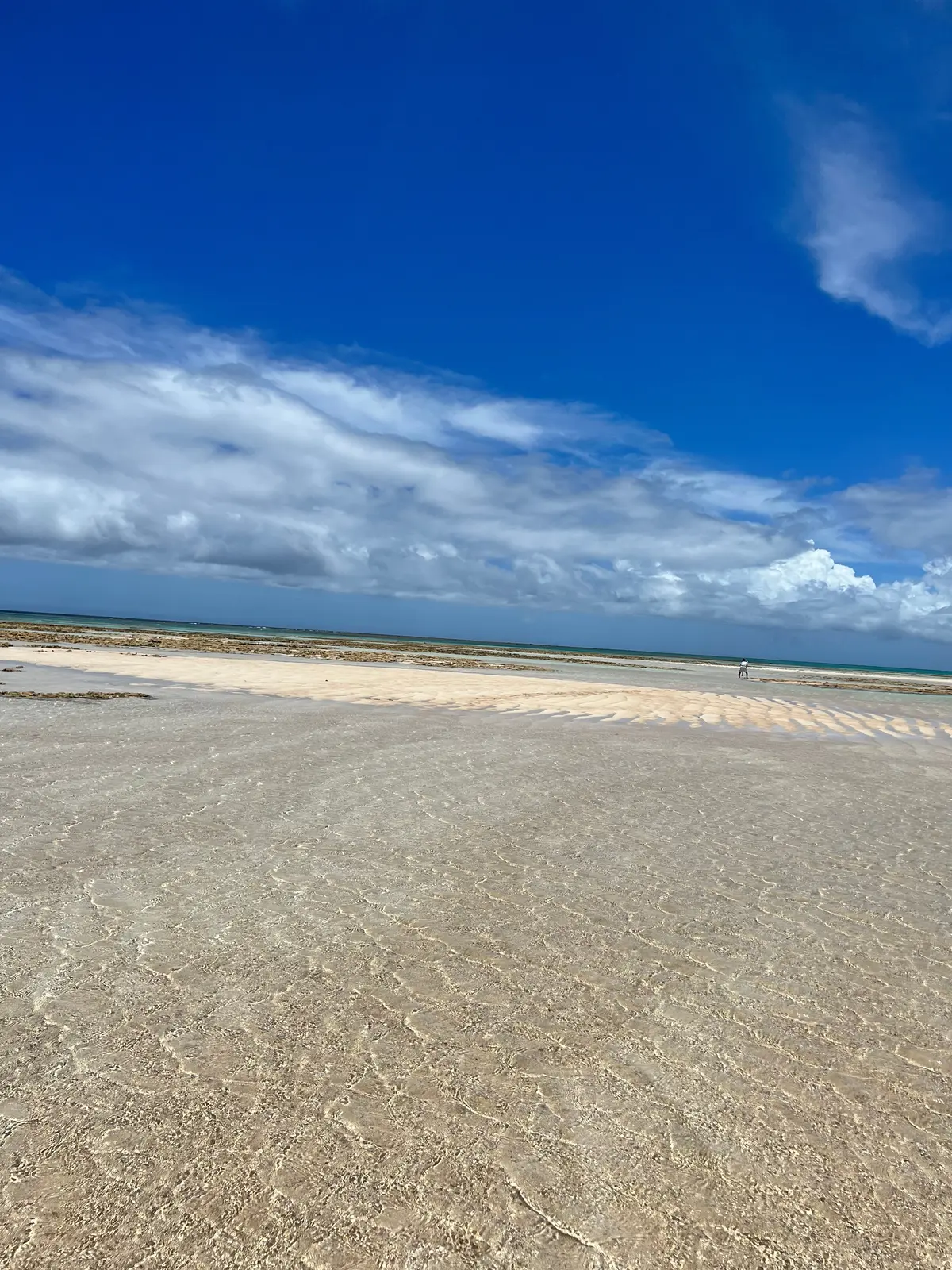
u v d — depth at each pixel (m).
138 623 180.62
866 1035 4.16
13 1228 2.63
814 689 41.44
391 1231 2.68
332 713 17.97
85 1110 3.27
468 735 15.23
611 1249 2.64
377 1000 4.34
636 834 8.24
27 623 86.62
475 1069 3.68
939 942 5.54
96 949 4.90
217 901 5.79
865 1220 2.81
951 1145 3.25
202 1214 2.73
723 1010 4.39
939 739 19.08
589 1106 3.43
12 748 11.77
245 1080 3.52
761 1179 3.01
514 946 5.18
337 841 7.49
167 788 9.43
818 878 6.97
